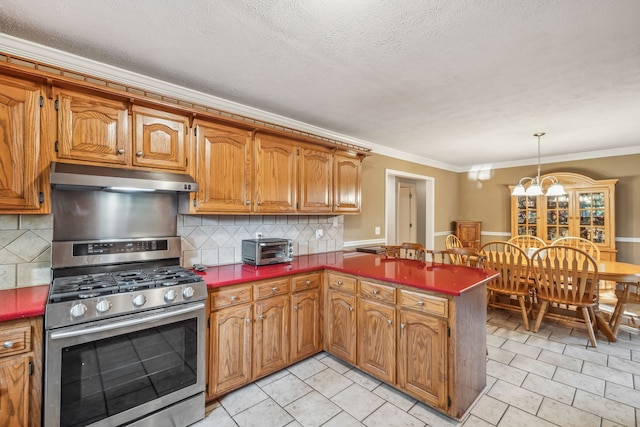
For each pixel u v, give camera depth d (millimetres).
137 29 1659
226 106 2697
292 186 2844
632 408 2004
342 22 1586
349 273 2457
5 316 1333
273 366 2350
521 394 2164
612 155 4602
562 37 1715
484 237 5977
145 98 1941
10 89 1569
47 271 1898
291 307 2475
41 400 1433
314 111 2955
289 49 1855
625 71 2127
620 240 4551
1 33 1694
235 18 1558
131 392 1656
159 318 1708
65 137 1726
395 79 2260
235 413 1969
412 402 2076
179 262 2410
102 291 1587
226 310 2094
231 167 2418
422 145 4375
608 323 3344
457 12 1496
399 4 1438
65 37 1737
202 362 1920
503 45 1803
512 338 3127
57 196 1924
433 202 5562
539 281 3232
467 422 1880
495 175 5852
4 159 1555
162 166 2068
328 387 2252
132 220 2207
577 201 4691
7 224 1788
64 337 1428
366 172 4250
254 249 2621
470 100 2670
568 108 2854
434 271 2402
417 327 2012
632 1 1405
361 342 2381
